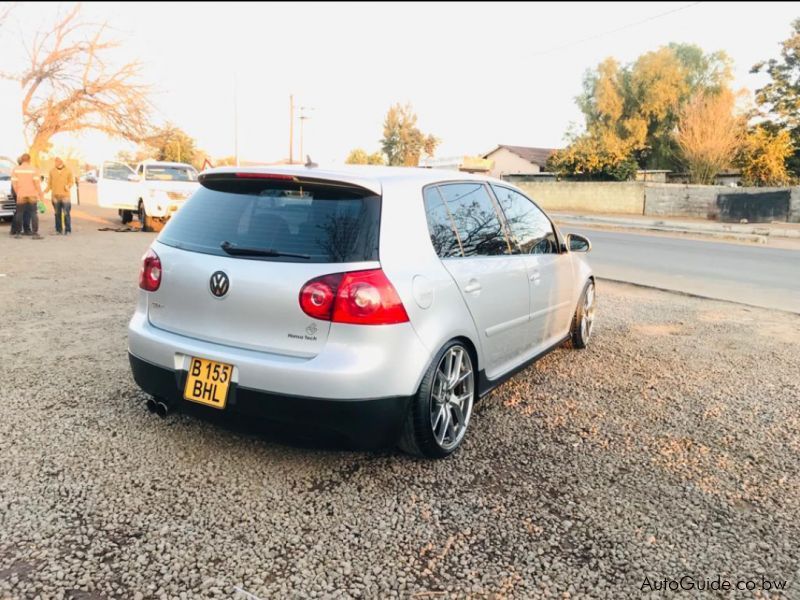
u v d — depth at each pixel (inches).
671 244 696.4
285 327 120.4
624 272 468.8
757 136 1353.3
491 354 157.4
